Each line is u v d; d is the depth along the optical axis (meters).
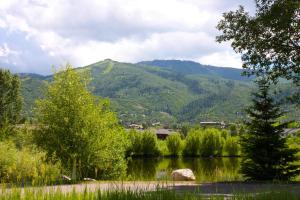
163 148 90.00
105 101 27.34
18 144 25.91
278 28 23.00
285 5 22.09
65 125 23.42
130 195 8.97
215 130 92.12
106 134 24.92
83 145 23.55
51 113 23.45
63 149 23.06
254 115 24.16
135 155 85.81
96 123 24.20
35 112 23.83
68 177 23.45
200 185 18.84
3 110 63.94
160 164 63.00
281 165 23.69
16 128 27.31
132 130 87.25
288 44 23.98
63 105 23.70
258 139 23.47
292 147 25.97
